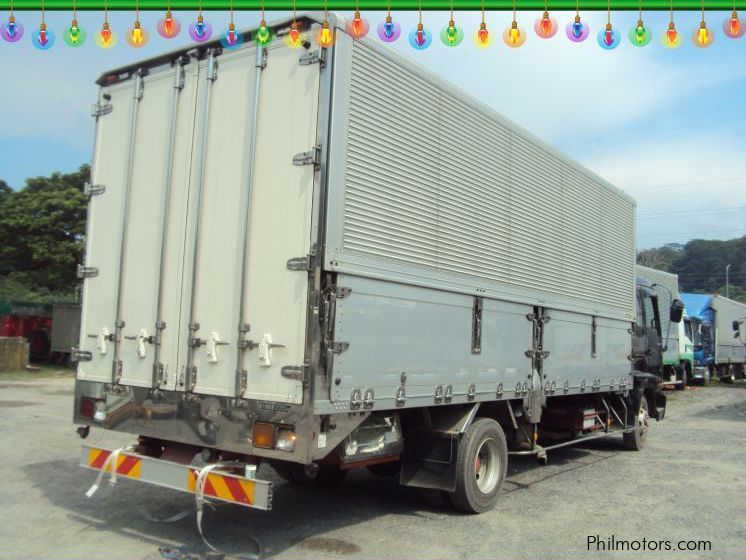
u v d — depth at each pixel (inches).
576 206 332.5
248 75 195.2
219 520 219.8
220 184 196.2
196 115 205.5
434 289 218.7
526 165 285.1
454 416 236.4
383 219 196.7
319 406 171.6
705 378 1046.4
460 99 239.9
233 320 186.9
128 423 207.9
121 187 222.1
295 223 179.2
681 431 491.2
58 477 271.4
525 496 270.8
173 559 179.8
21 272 953.5
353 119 186.7
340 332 178.9
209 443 187.3
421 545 200.4
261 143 189.5
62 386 684.7
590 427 355.6
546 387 291.7
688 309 1014.4
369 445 203.2
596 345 347.9
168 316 201.9
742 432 486.9
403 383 202.4
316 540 201.9
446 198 227.5
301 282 175.5
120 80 227.5
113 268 219.8
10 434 369.7
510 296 265.1
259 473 294.8
